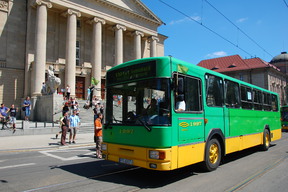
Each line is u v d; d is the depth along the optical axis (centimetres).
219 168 791
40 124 2072
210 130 732
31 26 2975
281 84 6562
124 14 3656
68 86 2656
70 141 1413
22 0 3050
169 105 594
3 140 1477
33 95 2658
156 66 620
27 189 571
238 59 6253
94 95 3078
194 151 658
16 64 2958
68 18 3055
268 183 620
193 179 655
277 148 1269
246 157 1000
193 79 689
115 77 719
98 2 3338
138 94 644
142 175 702
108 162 903
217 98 795
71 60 2988
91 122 2378
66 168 801
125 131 648
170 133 582
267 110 1252
